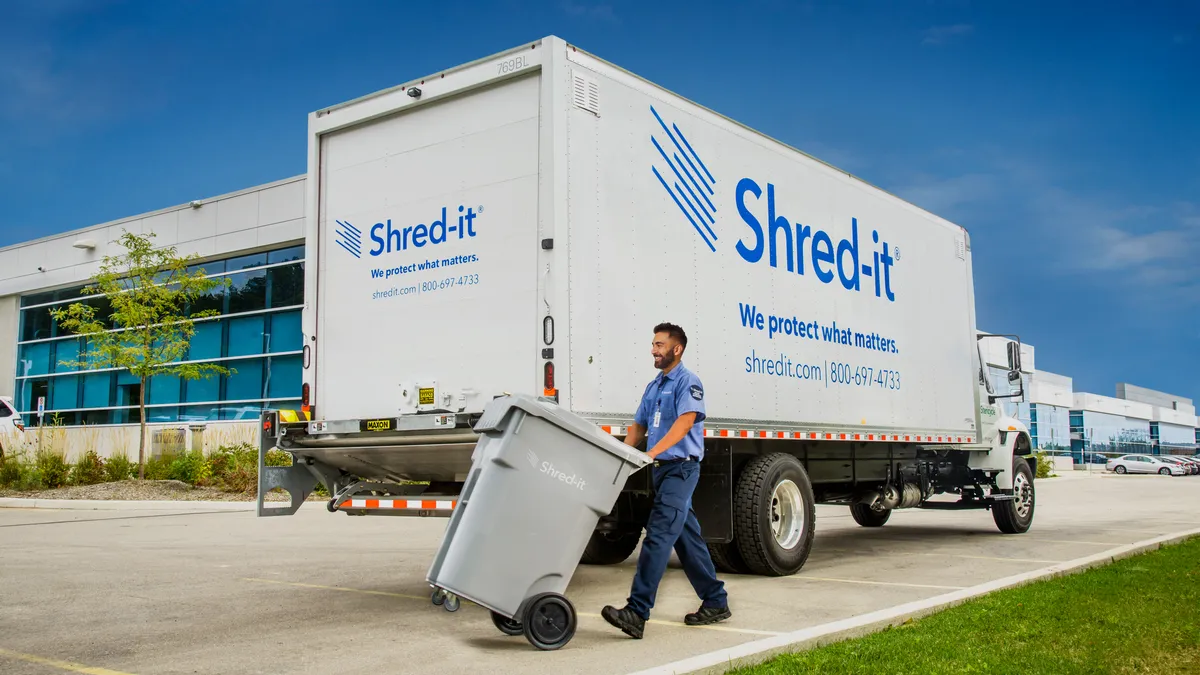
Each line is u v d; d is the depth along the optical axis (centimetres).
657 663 491
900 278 1074
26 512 1583
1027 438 1316
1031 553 1017
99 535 1215
